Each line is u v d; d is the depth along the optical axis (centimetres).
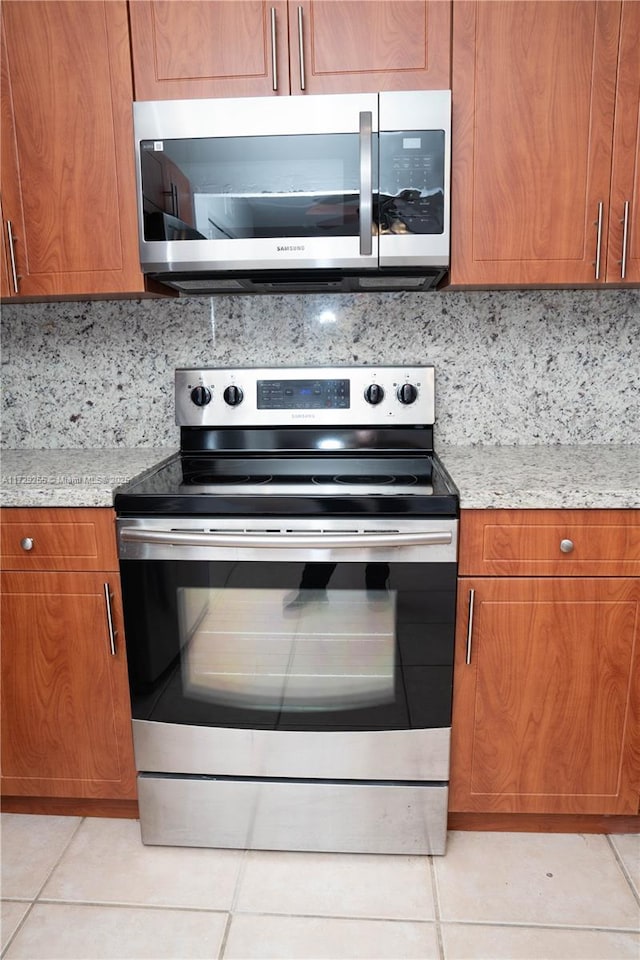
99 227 166
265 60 158
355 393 190
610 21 152
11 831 174
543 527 148
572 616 152
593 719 157
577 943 140
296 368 191
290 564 150
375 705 157
